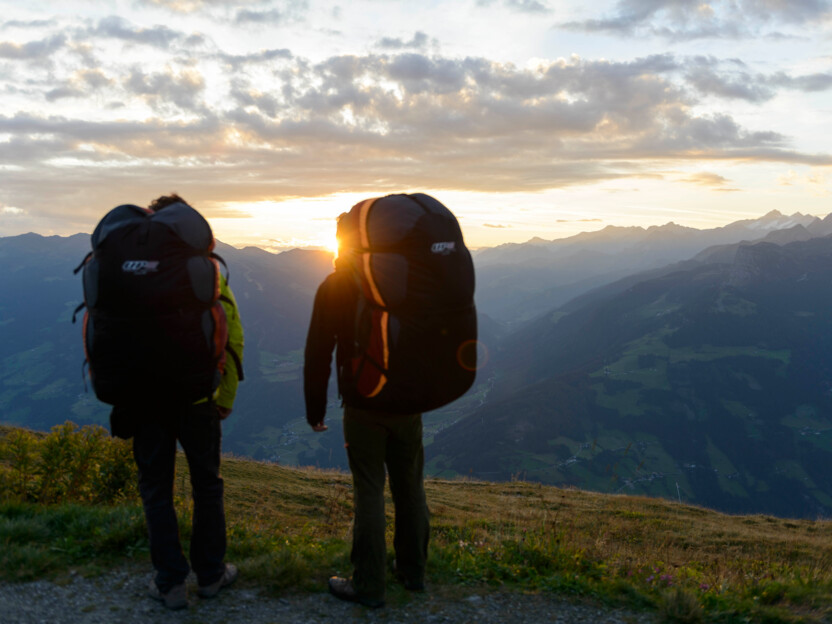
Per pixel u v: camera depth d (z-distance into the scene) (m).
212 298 3.21
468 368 3.31
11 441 5.97
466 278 3.28
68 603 3.32
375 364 3.18
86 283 3.10
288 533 6.11
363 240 3.21
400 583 3.95
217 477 3.58
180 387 3.13
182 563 3.42
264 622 3.31
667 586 4.55
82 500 5.97
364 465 3.58
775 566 9.42
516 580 4.30
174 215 3.20
